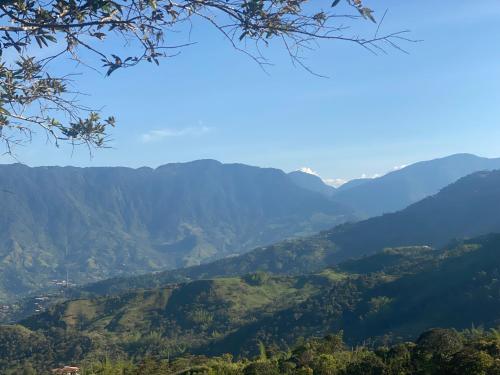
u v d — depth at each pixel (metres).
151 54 4.70
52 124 5.20
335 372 29.06
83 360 109.56
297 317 114.62
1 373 101.94
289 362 34.09
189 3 4.36
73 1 4.15
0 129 5.00
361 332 102.38
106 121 5.39
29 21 4.20
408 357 26.11
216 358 48.94
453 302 100.19
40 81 5.02
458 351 22.47
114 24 4.41
